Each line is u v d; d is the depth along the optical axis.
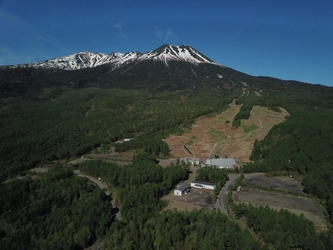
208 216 80.12
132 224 82.12
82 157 163.62
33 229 90.81
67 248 80.12
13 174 139.75
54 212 100.44
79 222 91.31
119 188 112.75
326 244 68.12
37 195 114.12
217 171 121.31
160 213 89.50
